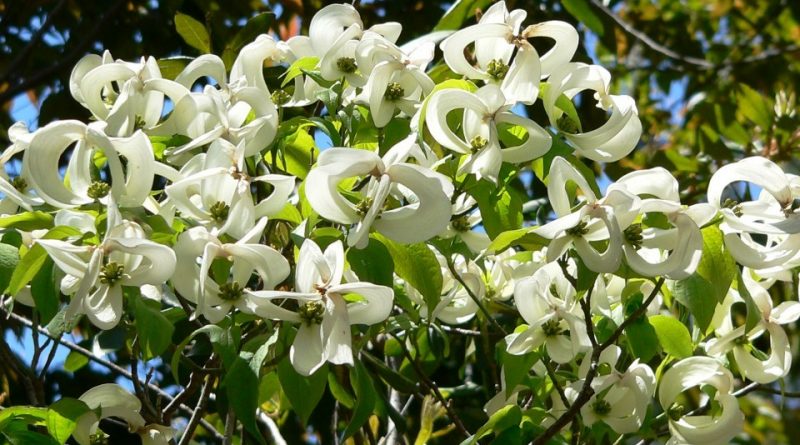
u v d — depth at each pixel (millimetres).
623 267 851
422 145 879
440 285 848
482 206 878
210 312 813
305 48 979
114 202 809
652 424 940
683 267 820
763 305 946
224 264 833
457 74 960
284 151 917
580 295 850
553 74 889
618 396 896
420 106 907
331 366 1011
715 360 893
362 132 935
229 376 804
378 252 825
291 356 799
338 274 800
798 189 854
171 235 841
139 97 896
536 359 908
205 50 1108
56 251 811
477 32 890
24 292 889
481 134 875
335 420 1074
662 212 835
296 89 969
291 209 862
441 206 800
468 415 1107
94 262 795
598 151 890
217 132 881
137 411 885
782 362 944
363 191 884
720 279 845
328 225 902
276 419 1207
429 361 1062
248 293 793
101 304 819
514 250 1053
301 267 804
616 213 825
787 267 891
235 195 836
